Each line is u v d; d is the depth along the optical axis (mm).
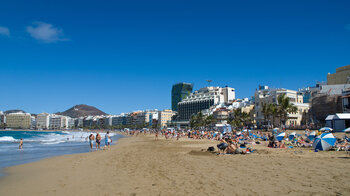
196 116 129875
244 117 85312
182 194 7367
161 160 15664
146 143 39188
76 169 13234
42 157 21031
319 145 18469
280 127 61812
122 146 33500
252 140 33469
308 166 11180
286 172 9898
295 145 25219
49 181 10234
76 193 8109
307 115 74500
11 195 8273
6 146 36281
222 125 66625
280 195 6809
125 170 12195
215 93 176875
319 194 6758
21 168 14438
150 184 8852
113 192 8000
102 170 12469
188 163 13711
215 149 23000
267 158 14742
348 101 49812
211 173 10352
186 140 46688
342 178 8531
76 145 38219
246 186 7891
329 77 72312
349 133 36062
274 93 76875
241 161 13758
